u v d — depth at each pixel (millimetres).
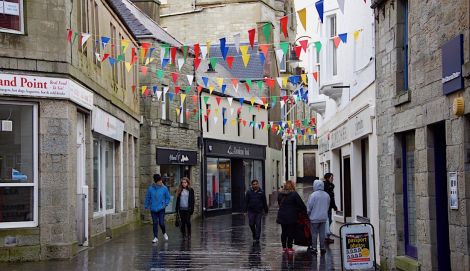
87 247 18219
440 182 11125
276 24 51062
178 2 49656
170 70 31781
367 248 11352
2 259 15211
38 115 15727
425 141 11211
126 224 24609
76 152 16875
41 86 15656
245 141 43031
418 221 11688
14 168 15594
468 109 9258
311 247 17781
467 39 9289
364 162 18250
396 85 12812
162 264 15492
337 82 20156
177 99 32938
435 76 10672
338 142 21344
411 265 11836
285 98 39031
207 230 26422
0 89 15148
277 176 52250
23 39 15523
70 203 16125
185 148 33906
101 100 20172
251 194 21234
